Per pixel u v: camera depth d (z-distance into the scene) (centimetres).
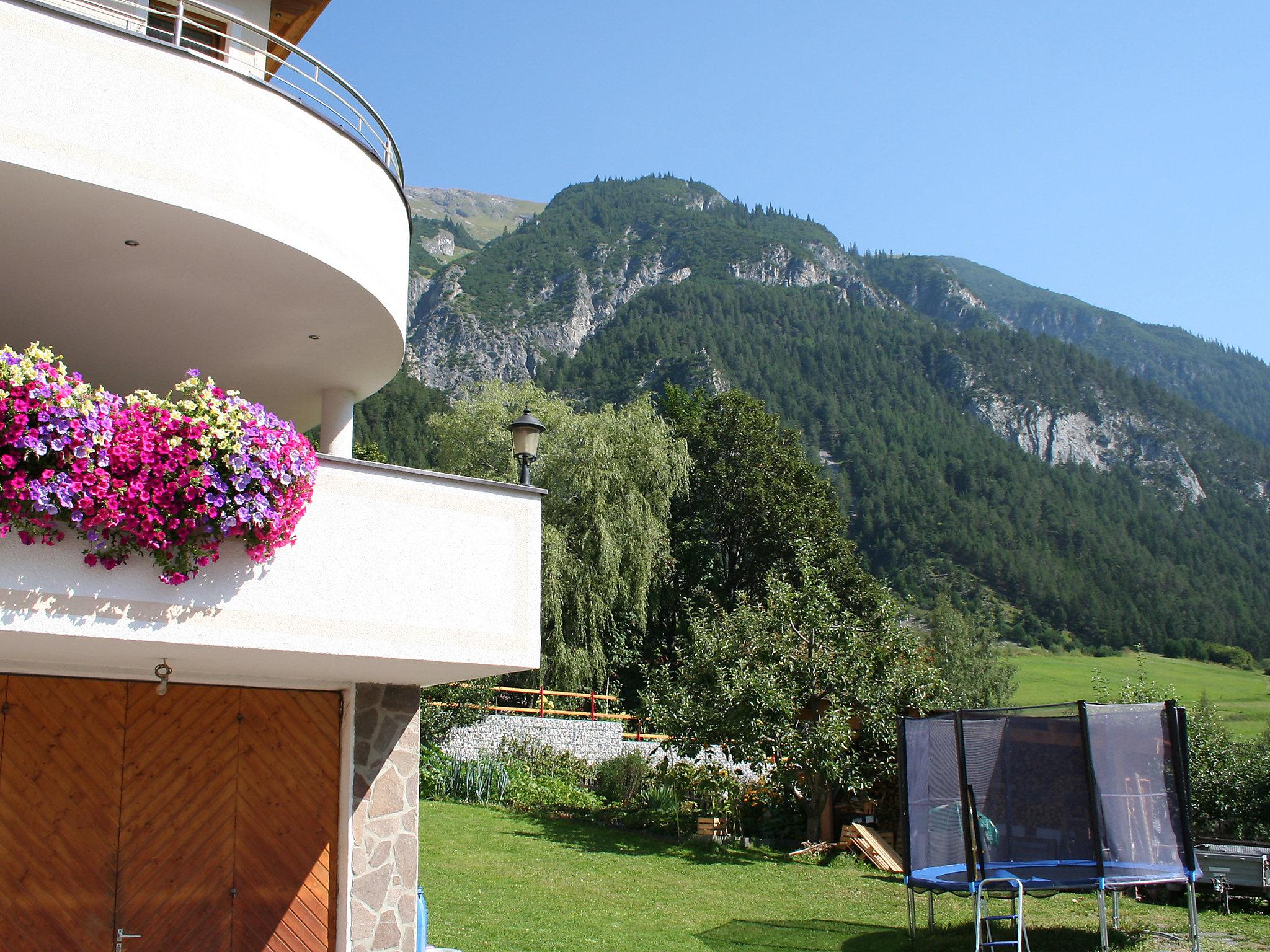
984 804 1238
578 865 1788
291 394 1196
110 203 760
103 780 825
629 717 3064
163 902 832
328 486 770
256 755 898
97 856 812
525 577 859
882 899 1627
